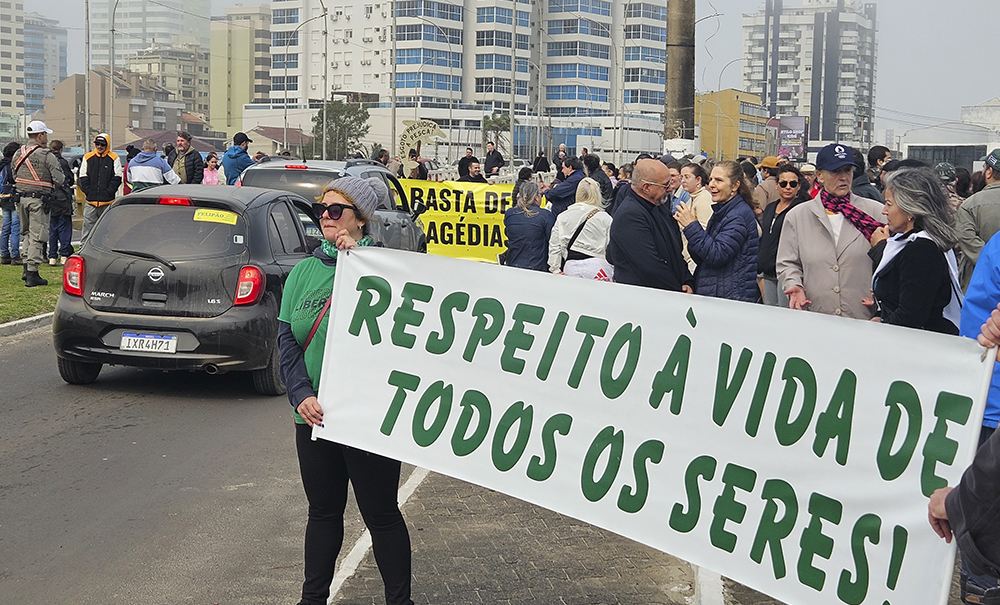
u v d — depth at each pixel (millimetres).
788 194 8609
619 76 144875
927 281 4926
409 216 15477
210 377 9812
